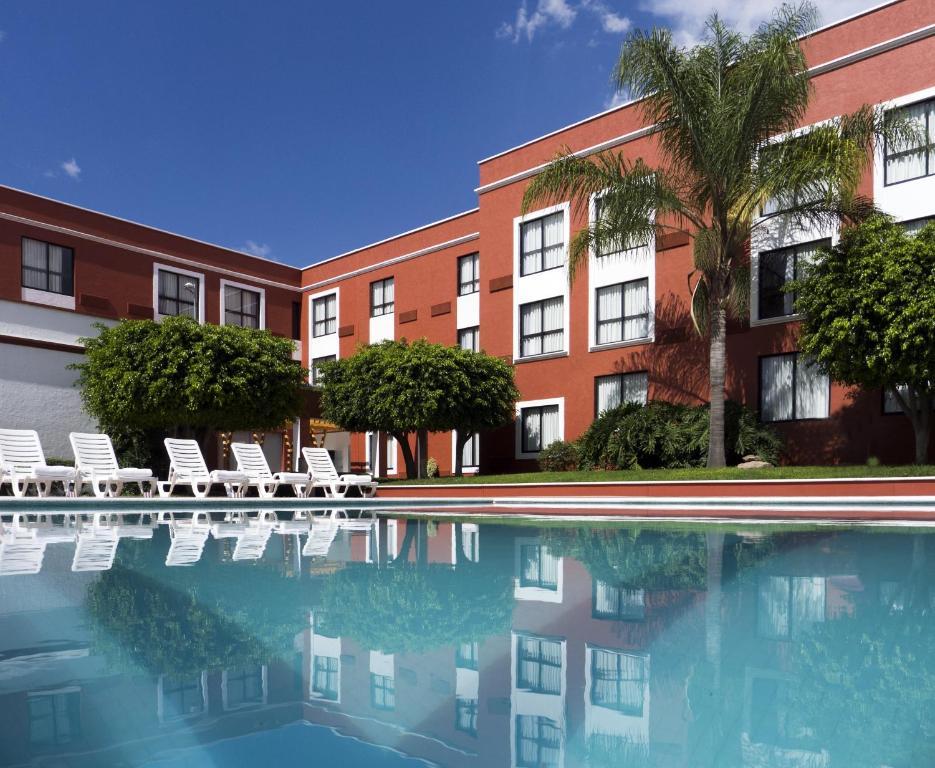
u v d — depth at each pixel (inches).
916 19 524.7
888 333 404.8
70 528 264.4
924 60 518.3
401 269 919.7
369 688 72.6
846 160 433.7
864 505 377.1
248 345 600.7
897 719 62.9
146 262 903.7
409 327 898.1
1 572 148.9
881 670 78.3
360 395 658.8
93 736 59.2
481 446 778.2
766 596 125.2
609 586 136.8
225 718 63.6
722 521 333.4
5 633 95.0
